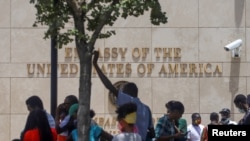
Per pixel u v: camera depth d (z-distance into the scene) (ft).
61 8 41.70
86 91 40.22
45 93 75.00
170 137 46.55
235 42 74.84
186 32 75.77
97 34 40.91
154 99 75.20
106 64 75.10
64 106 49.78
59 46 42.24
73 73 74.90
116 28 75.31
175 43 75.72
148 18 75.56
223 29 76.02
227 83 75.82
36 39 75.41
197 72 75.61
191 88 75.56
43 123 42.55
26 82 75.20
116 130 74.64
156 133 46.96
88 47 40.57
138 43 75.51
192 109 75.46
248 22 76.07
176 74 75.46
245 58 75.92
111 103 74.90
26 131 42.57
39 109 43.19
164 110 75.20
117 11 41.11
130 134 38.14
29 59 75.31
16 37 75.41
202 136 61.36
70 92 74.79
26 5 75.56
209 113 75.46
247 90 75.82
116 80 75.15
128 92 44.06
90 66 40.57
